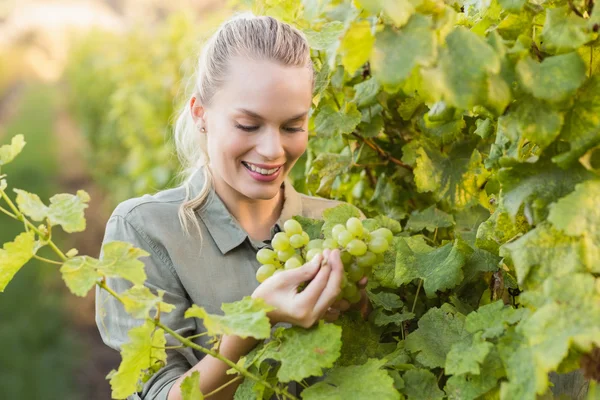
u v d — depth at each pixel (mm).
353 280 1363
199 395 1257
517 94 1127
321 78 1951
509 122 1128
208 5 12844
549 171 1156
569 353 1034
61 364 6641
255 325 1139
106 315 1599
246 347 1356
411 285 1686
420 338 1374
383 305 1531
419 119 1923
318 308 1228
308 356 1188
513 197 1182
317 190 2184
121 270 1151
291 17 2164
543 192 1143
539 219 1143
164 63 7074
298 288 1327
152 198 1728
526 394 1015
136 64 8648
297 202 1836
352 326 1468
